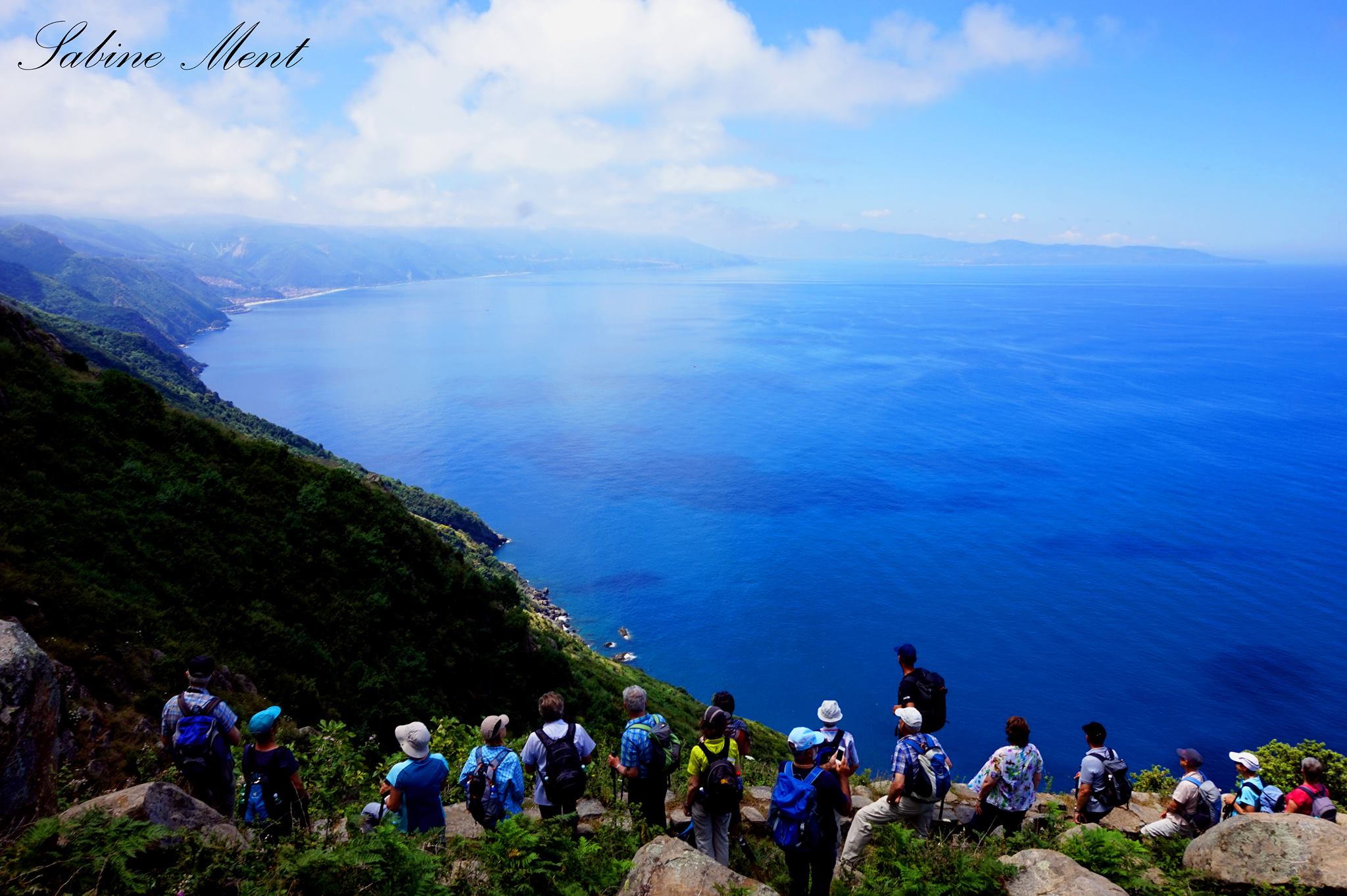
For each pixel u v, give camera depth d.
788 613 177.88
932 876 9.73
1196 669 151.38
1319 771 12.29
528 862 8.84
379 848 7.85
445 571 41.72
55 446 30.94
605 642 163.50
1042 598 183.38
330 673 29.34
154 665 22.06
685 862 8.77
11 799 7.16
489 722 10.74
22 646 7.87
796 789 9.46
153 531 29.62
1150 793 17.70
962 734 133.25
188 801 8.46
